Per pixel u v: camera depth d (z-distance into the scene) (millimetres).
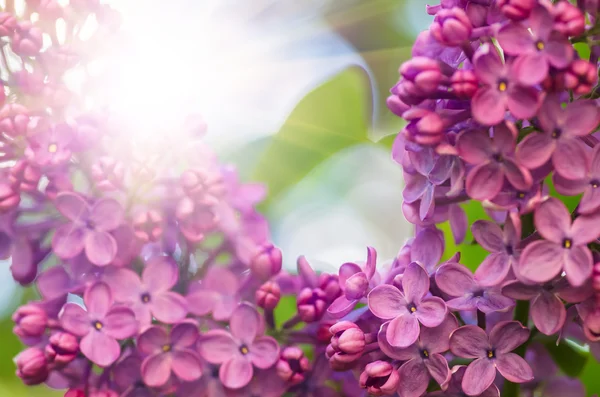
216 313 402
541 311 377
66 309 392
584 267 367
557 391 425
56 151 390
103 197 393
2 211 392
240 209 417
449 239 470
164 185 400
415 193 399
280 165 492
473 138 370
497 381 410
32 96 396
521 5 362
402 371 390
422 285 389
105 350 391
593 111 366
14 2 403
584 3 374
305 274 414
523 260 369
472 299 388
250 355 399
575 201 436
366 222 497
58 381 404
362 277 399
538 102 364
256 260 404
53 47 403
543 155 368
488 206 374
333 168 498
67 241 392
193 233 400
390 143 503
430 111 373
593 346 410
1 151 397
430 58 385
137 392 397
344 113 502
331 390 409
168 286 397
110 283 395
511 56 366
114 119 396
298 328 420
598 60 385
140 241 394
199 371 394
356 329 391
